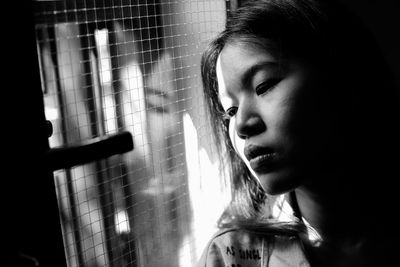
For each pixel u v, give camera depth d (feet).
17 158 1.81
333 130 2.60
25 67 1.90
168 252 3.43
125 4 2.91
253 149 2.59
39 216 1.90
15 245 1.84
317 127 2.56
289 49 2.56
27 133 1.86
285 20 2.63
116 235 3.09
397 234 2.82
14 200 1.81
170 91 3.30
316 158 2.58
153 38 3.11
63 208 2.73
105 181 2.99
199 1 3.31
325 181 2.68
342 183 2.71
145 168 3.23
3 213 1.79
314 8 2.70
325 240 2.86
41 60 2.44
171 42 3.22
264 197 3.19
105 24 2.79
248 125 2.57
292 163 2.56
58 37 2.51
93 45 2.73
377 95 2.77
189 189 3.54
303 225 2.95
